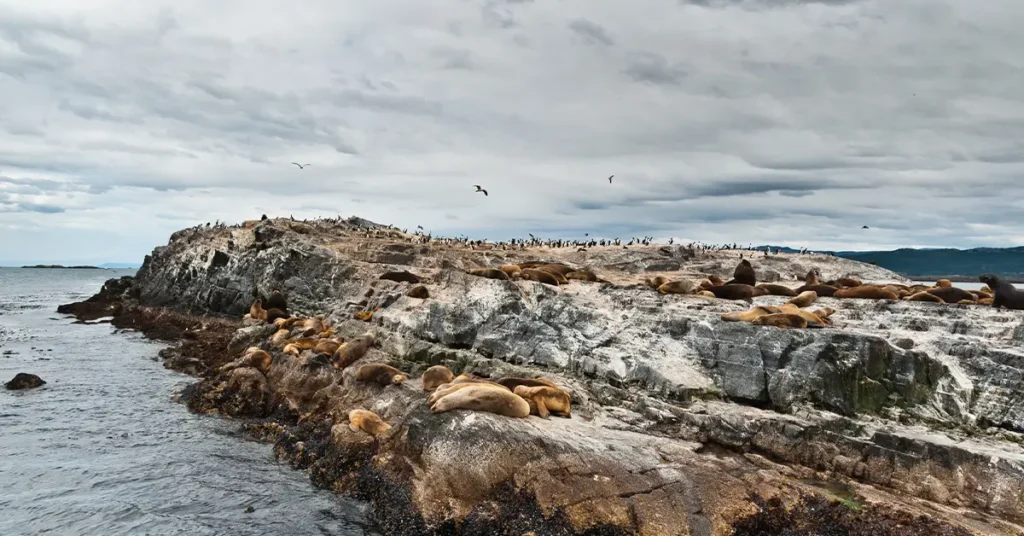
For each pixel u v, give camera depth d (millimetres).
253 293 37688
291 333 24438
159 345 34688
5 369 27125
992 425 12266
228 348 26078
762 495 10891
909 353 13352
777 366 13977
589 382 15938
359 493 13250
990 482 10391
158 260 53219
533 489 11000
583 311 18562
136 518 12547
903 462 11195
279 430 17594
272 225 42656
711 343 15336
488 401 13078
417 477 12180
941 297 20219
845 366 13180
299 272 35438
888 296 20391
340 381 18469
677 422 13508
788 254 41688
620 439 12664
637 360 15672
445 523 11117
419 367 18938
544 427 12750
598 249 41438
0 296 79438
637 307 18516
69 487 14039
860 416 12844
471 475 11609
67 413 19969
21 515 12555
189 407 20656
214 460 15891
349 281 32281
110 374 26297
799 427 12289
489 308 20156
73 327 42938
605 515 10359
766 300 19156
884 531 9969
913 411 12938
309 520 12555
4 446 16656
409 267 33281
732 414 13094
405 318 21938
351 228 49219
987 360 13109
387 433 13609
